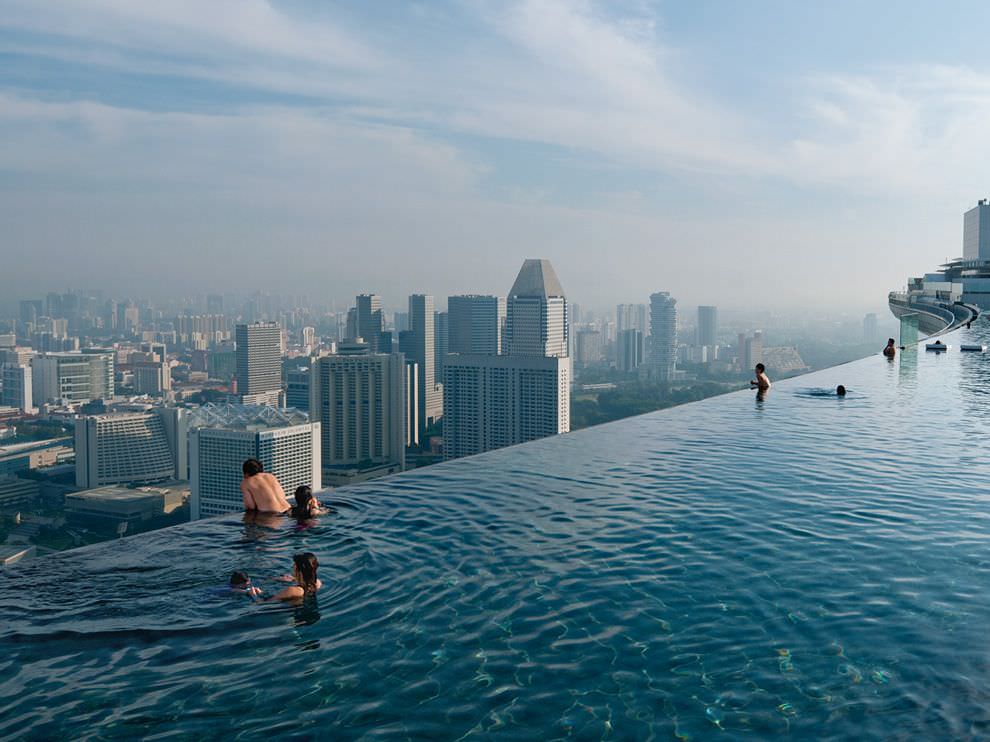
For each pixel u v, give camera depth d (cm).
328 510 1285
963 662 666
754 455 1602
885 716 585
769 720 586
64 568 1005
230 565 1018
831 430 1873
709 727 579
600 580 902
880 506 1176
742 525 1098
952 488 1276
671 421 2083
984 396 2434
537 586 891
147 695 657
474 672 681
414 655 719
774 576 888
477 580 920
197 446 14988
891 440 1722
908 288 10325
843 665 667
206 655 734
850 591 834
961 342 4338
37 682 684
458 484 1441
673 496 1288
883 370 3195
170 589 927
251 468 1323
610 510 1218
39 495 16675
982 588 833
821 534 1042
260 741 579
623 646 722
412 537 1116
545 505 1266
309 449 15538
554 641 739
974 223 10069
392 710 620
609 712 606
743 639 725
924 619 755
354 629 786
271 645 755
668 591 855
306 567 908
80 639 779
